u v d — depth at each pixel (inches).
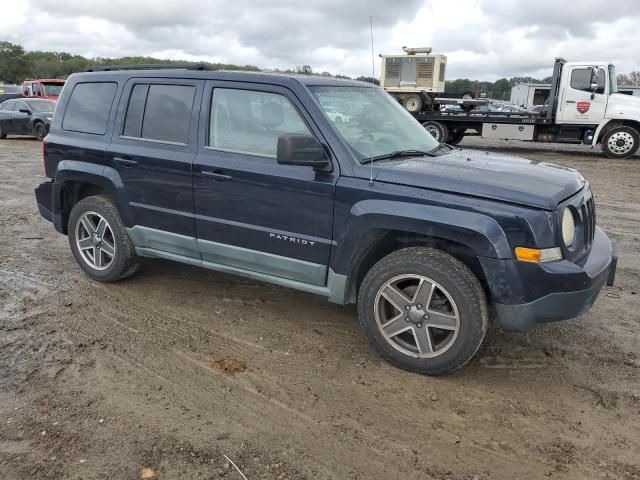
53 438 112.7
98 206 190.2
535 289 124.4
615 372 141.9
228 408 124.9
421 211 130.1
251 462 107.3
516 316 126.9
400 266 135.9
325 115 146.4
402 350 140.1
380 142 154.9
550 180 137.6
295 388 133.4
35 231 271.9
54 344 152.6
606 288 200.2
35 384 132.3
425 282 133.9
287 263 153.6
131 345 153.3
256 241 157.5
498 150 714.8
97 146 185.8
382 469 106.3
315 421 120.7
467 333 130.3
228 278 205.9
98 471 103.8
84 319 169.2
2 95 1026.7
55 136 199.9
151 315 173.2
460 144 804.0
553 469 107.0
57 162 199.0
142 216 180.1
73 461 106.3
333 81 164.4
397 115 178.4
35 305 179.0
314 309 179.2
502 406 127.0
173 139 170.9
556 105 641.6
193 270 213.8
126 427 116.9
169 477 102.7
